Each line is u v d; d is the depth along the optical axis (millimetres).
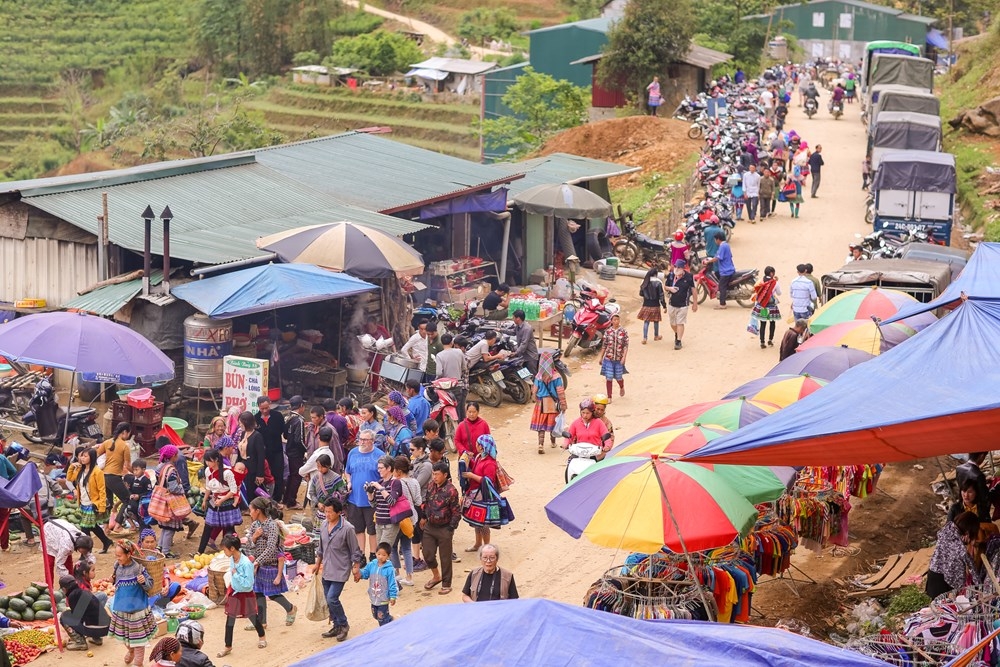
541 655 6578
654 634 6949
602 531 10836
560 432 19562
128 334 17797
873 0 90375
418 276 26344
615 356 21688
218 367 19703
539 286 28734
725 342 25734
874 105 46469
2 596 14438
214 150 73812
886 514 16922
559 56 64250
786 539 13406
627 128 48594
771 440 9633
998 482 13383
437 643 6730
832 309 19031
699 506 10906
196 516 17312
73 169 83812
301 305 22453
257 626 13359
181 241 21328
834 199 40688
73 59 103875
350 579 15328
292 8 101438
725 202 36094
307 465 15883
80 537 14031
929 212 32719
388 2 114500
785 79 63906
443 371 20312
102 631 13375
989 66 59469
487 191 27891
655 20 54781
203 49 102625
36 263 21656
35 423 19703
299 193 25781
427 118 86625
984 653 10102
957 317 10812
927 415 9164
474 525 15461
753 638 7043
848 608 13953
